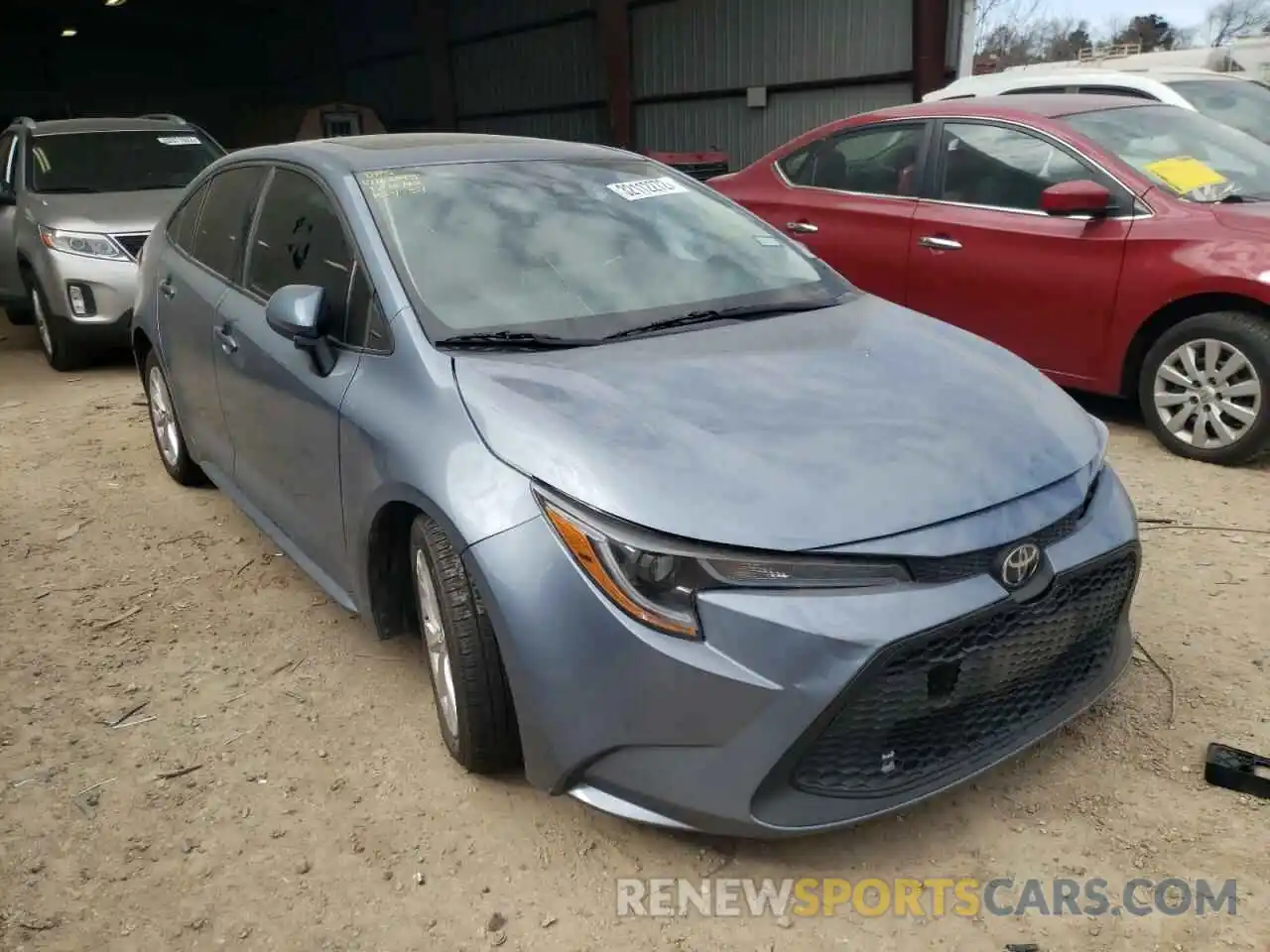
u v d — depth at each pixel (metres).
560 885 2.45
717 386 2.66
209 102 26.97
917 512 2.25
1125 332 4.99
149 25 25.53
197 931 2.35
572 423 2.46
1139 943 2.23
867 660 2.13
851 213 6.05
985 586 2.27
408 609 3.08
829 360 2.86
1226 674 3.15
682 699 2.18
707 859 2.51
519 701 2.37
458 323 2.91
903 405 2.61
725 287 3.35
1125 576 2.64
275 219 3.70
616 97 16.48
